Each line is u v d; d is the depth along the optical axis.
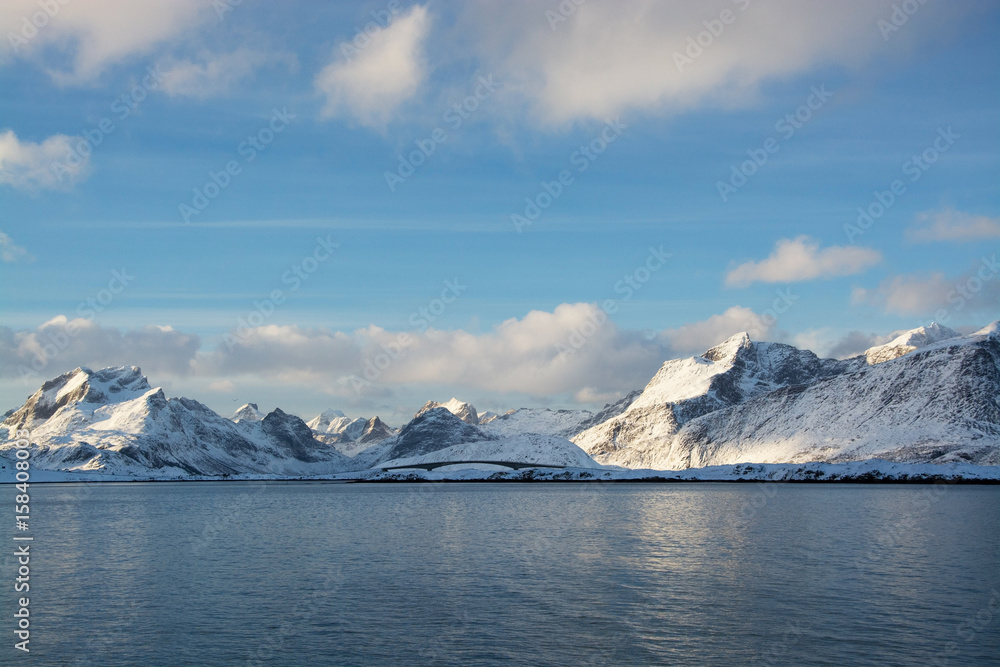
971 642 38.25
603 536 82.81
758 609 45.19
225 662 36.59
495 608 46.31
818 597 48.31
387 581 55.91
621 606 46.34
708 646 37.94
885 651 36.88
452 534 88.06
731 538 78.94
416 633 40.88
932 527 87.19
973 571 57.16
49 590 54.41
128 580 58.25
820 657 36.03
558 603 47.41
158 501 184.25
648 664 35.31
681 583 53.47
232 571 61.91
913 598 47.91
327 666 35.66
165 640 40.31
